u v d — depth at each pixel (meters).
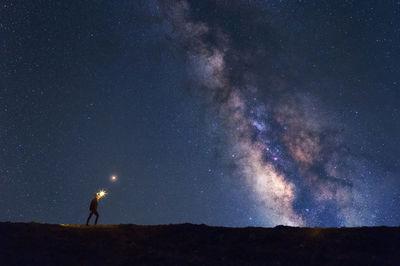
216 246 11.33
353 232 12.35
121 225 13.43
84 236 11.74
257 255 10.56
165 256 10.34
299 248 11.05
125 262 9.85
